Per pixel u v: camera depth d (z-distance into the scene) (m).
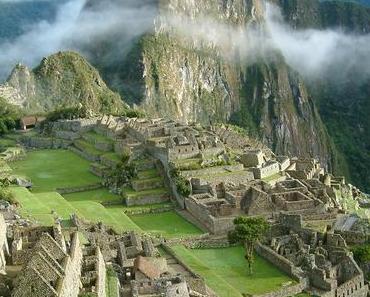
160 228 147.12
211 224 146.50
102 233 116.81
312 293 119.69
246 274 125.50
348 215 151.88
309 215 148.88
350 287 124.12
